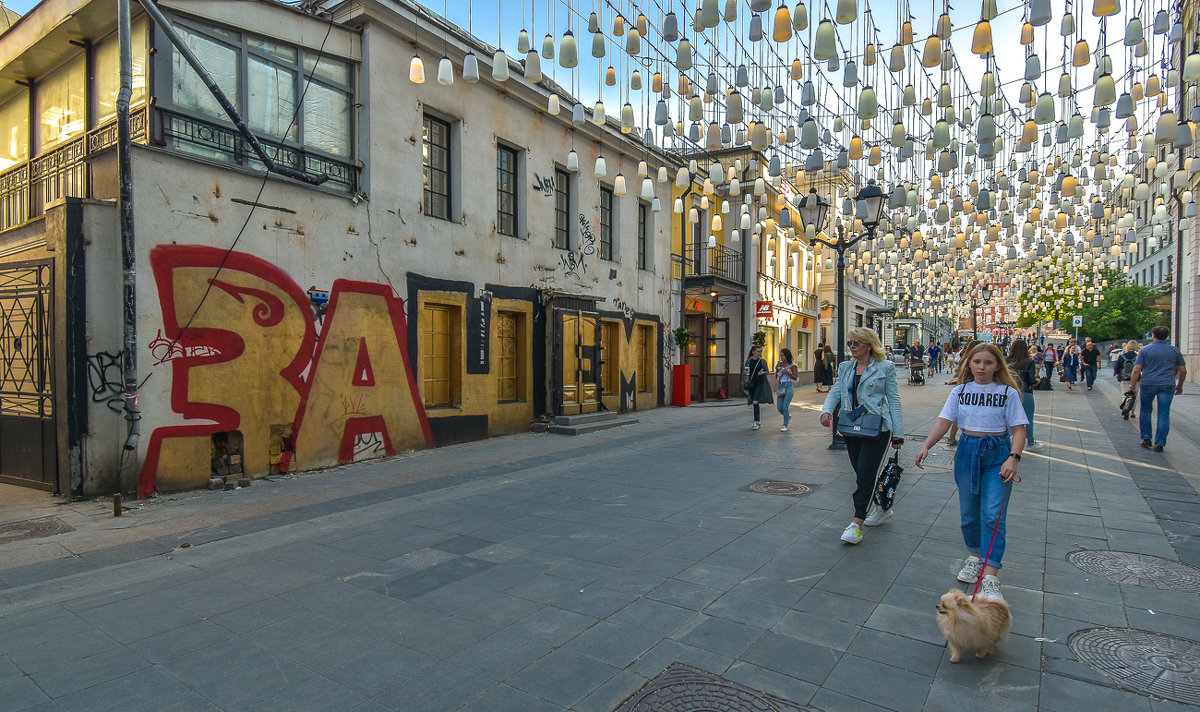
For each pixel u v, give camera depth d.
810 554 4.75
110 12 7.27
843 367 5.31
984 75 6.85
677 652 3.29
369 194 9.19
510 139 11.79
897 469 5.41
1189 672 2.99
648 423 13.52
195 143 7.37
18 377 7.29
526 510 6.30
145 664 3.26
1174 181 8.85
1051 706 2.74
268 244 7.93
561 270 13.09
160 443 6.96
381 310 9.34
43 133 8.83
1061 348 41.22
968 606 3.09
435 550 5.07
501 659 3.26
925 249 13.45
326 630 3.63
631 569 4.53
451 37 10.29
